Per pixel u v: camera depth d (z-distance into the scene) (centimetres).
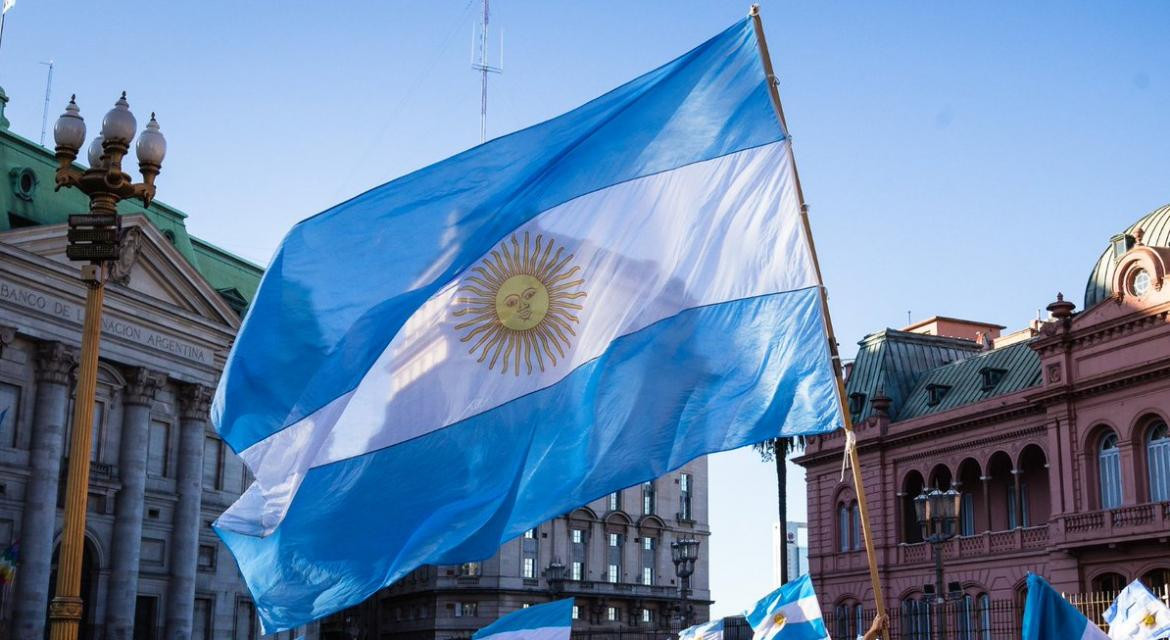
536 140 1420
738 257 1397
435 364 1403
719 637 2158
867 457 7000
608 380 1402
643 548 12125
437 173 1410
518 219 1432
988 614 6028
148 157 2002
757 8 1433
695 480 12862
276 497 1351
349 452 1368
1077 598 4878
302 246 1377
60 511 6438
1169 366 5122
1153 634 2200
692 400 1373
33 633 6044
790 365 1343
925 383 7131
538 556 11219
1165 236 5506
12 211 6400
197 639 7388
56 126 1961
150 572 6944
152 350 6988
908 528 6788
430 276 1398
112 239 1922
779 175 1405
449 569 11019
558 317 1420
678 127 1442
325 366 1365
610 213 1438
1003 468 6288
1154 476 5253
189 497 7162
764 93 1425
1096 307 5553
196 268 7700
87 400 1862
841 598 7050
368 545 1352
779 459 5316
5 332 6138
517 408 1404
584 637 10488
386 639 11681
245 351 1350
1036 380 6122
